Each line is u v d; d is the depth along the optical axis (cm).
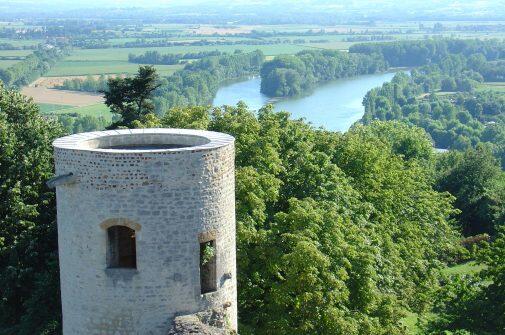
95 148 2639
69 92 15388
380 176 5300
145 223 2378
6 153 4647
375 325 3762
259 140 4266
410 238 5322
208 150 2423
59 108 13300
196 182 2409
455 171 8562
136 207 2370
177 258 2417
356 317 3700
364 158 5153
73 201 2423
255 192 3791
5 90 5316
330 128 13388
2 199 4578
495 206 8150
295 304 3500
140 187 2361
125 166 2350
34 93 15200
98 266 2416
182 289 2438
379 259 4097
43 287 4375
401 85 17988
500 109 16988
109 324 2439
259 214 3766
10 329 4484
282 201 4312
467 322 5159
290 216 3750
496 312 5131
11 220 4534
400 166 6038
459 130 14838
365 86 19575
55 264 4450
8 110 5134
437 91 19612
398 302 4300
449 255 6706
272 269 3559
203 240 2452
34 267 4553
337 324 3441
